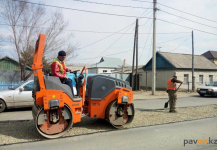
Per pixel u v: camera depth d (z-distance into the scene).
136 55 21.08
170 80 8.41
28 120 6.70
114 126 5.71
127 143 4.57
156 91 21.05
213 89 14.88
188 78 23.33
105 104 5.71
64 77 5.07
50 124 4.88
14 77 17.34
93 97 5.62
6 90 8.61
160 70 24.55
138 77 21.33
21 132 5.27
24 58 15.88
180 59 24.61
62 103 4.84
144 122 6.52
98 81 5.68
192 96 16.16
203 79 24.58
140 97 15.06
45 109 4.63
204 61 26.64
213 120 6.98
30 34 15.52
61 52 5.15
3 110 8.36
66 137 4.93
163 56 23.88
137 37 20.92
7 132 5.26
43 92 4.65
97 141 4.68
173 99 8.33
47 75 5.07
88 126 5.96
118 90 5.81
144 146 4.39
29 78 17.25
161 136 5.12
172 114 7.93
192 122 6.67
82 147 4.28
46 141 4.62
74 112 5.18
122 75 22.73
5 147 4.21
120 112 5.81
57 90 4.79
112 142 4.62
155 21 16.67
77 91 5.55
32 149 4.12
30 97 8.71
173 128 5.90
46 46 16.20
